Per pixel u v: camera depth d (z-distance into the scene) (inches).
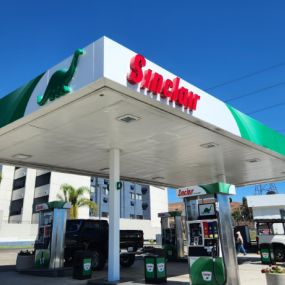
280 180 784.9
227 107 426.9
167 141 462.6
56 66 319.3
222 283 328.5
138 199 2787.9
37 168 603.8
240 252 872.9
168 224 735.7
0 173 1822.1
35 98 339.3
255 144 477.7
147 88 304.2
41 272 480.4
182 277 455.5
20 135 420.2
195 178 759.7
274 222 725.3
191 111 357.7
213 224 346.0
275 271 307.3
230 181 798.5
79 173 669.3
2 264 711.1
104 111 343.0
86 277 446.9
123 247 585.6
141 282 405.7
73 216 1736.0
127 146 487.5
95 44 283.6
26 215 1955.0
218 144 478.3
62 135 425.4
